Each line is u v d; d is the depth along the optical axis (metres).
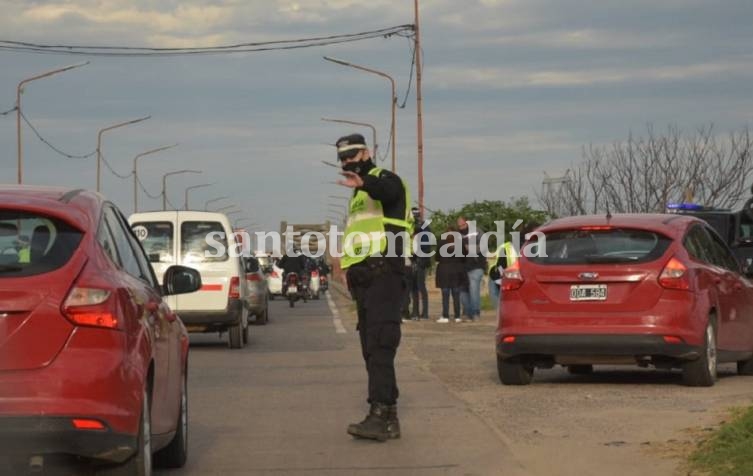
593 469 10.87
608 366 20.52
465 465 11.21
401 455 11.77
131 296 9.16
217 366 21.86
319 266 71.12
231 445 12.57
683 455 11.31
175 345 10.97
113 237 9.80
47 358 8.48
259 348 26.89
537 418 14.02
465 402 15.55
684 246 16.66
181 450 11.27
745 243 32.19
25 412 8.34
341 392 17.25
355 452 12.00
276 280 59.81
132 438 8.78
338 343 28.09
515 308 16.77
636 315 16.23
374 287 12.48
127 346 8.81
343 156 12.78
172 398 10.73
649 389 16.73
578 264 16.52
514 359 17.06
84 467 8.99
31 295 8.51
